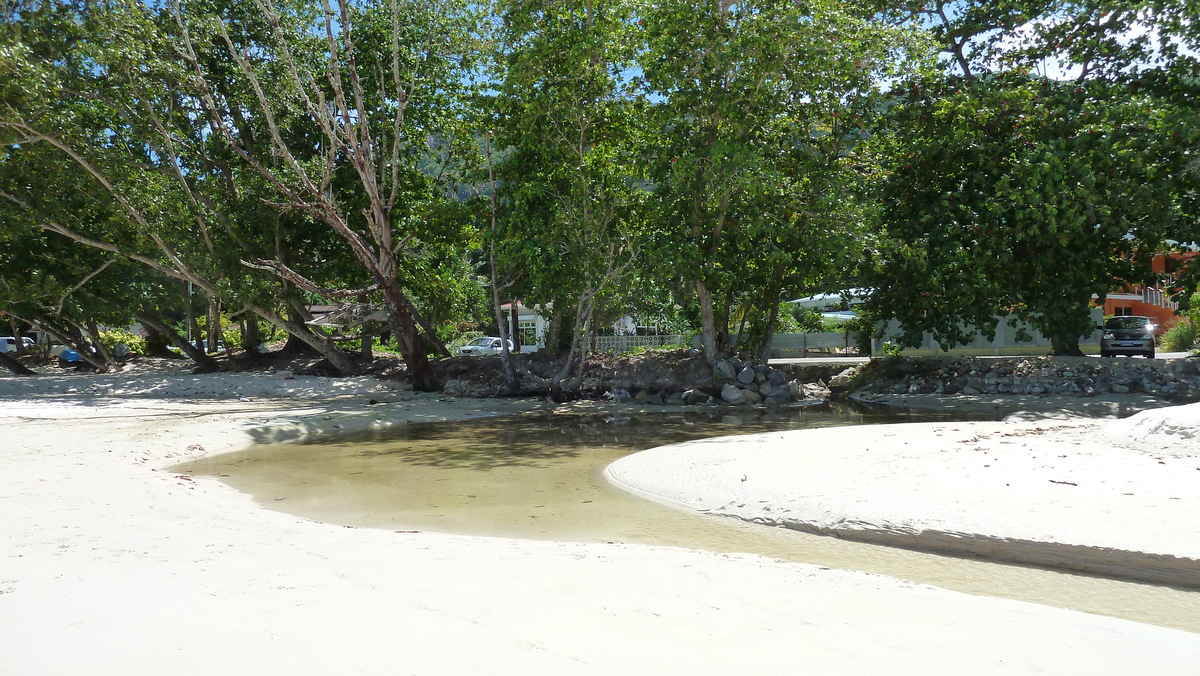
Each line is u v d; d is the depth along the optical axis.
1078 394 22.38
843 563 6.51
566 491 10.13
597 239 24.17
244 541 6.62
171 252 25.78
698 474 10.49
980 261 23.48
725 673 3.57
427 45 27.61
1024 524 6.89
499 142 26.53
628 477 10.82
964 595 5.25
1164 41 23.73
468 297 42.09
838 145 25.33
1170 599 5.46
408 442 15.56
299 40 27.59
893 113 25.61
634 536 7.57
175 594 4.75
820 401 24.30
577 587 5.18
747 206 23.09
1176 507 7.21
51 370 36.91
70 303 29.62
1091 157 22.53
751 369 25.30
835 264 22.97
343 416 19.55
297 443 15.59
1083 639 4.27
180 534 6.90
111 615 4.30
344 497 9.80
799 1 22.22
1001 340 30.45
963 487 8.54
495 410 21.92
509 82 24.89
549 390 24.94
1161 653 4.05
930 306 25.66
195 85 25.75
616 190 25.23
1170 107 21.98
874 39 22.44
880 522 7.38
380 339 43.94
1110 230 22.59
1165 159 22.11
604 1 24.20
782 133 24.48
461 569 5.68
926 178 25.81
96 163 25.19
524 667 3.58
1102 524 6.78
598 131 26.08
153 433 15.91
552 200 25.39
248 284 26.16
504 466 12.31
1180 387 21.92
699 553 6.51
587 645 3.93
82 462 11.73
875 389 25.31
